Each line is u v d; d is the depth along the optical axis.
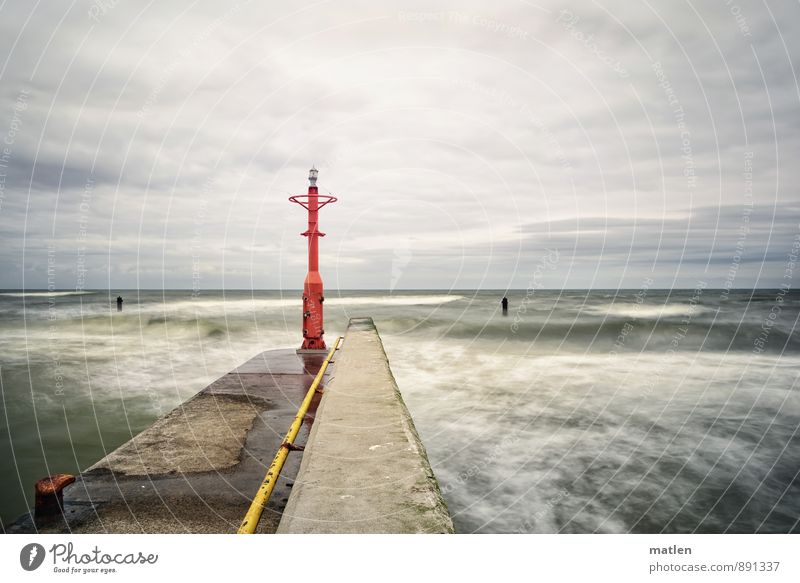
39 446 7.30
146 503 2.74
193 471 3.22
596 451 7.41
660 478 6.54
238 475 3.17
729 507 5.81
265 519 2.58
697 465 6.95
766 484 6.34
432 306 38.03
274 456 3.56
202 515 2.61
